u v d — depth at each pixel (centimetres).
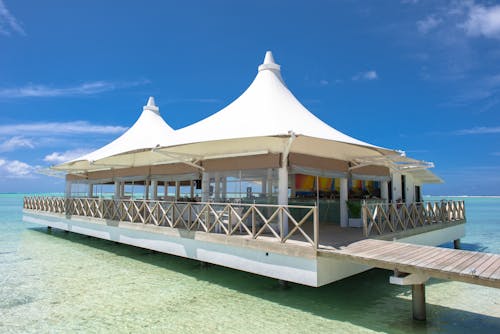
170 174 1024
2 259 1013
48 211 1559
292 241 627
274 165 734
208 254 734
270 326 509
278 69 1055
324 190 1312
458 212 1280
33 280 776
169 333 484
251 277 794
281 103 920
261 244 623
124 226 1009
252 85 1035
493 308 597
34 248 1200
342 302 623
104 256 1052
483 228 2177
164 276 806
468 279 416
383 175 1060
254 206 661
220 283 746
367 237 701
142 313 566
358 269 636
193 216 909
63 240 1395
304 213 1179
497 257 514
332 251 540
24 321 533
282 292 681
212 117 948
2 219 2473
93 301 630
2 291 693
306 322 526
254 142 751
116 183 1530
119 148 1295
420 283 498
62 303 620
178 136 853
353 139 859
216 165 862
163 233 859
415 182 1595
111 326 512
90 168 1482
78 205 1314
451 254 536
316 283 534
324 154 857
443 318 546
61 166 1462
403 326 511
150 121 1540
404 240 850
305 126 783
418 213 966
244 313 563
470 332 489
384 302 625
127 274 827
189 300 633
